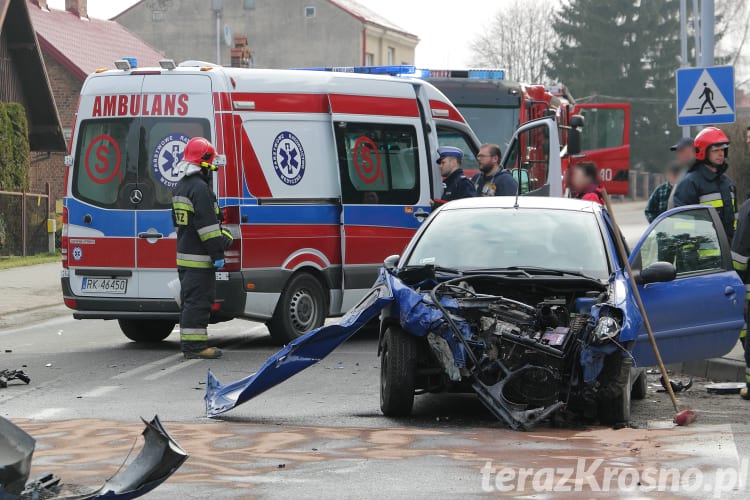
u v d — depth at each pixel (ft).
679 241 44.39
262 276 59.82
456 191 66.39
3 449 21.84
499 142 95.30
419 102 68.08
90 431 36.76
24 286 100.17
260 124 60.29
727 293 44.50
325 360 56.39
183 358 57.16
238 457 32.68
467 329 38.01
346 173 63.62
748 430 36.81
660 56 337.11
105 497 24.16
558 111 113.29
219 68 59.93
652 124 338.54
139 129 60.08
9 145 142.00
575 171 45.06
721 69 72.02
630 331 37.70
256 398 44.80
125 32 241.96
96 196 60.75
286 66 299.58
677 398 46.29
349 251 63.72
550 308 38.29
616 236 42.50
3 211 131.95
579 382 37.88
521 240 43.32
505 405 37.29
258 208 59.72
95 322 78.64
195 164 56.65
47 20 214.69
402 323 38.70
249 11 300.81
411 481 29.68
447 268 41.91
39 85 159.12
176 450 24.57
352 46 296.10
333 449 33.83
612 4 336.49
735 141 135.85
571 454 32.81
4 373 49.29
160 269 59.57
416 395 44.86
